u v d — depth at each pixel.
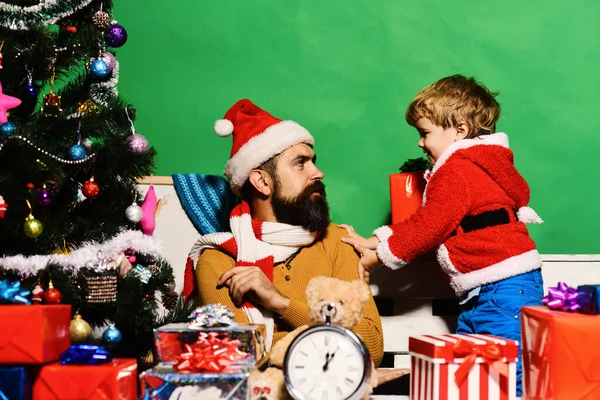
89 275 1.57
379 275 1.98
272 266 1.71
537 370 1.33
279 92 2.32
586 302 1.31
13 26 1.62
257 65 2.33
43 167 1.55
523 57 2.29
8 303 1.34
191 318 1.39
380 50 2.31
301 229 1.75
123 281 1.67
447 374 1.32
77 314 1.52
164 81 2.35
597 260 2.00
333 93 2.31
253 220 1.78
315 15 2.32
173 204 2.08
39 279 1.53
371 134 2.31
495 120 1.94
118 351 1.80
